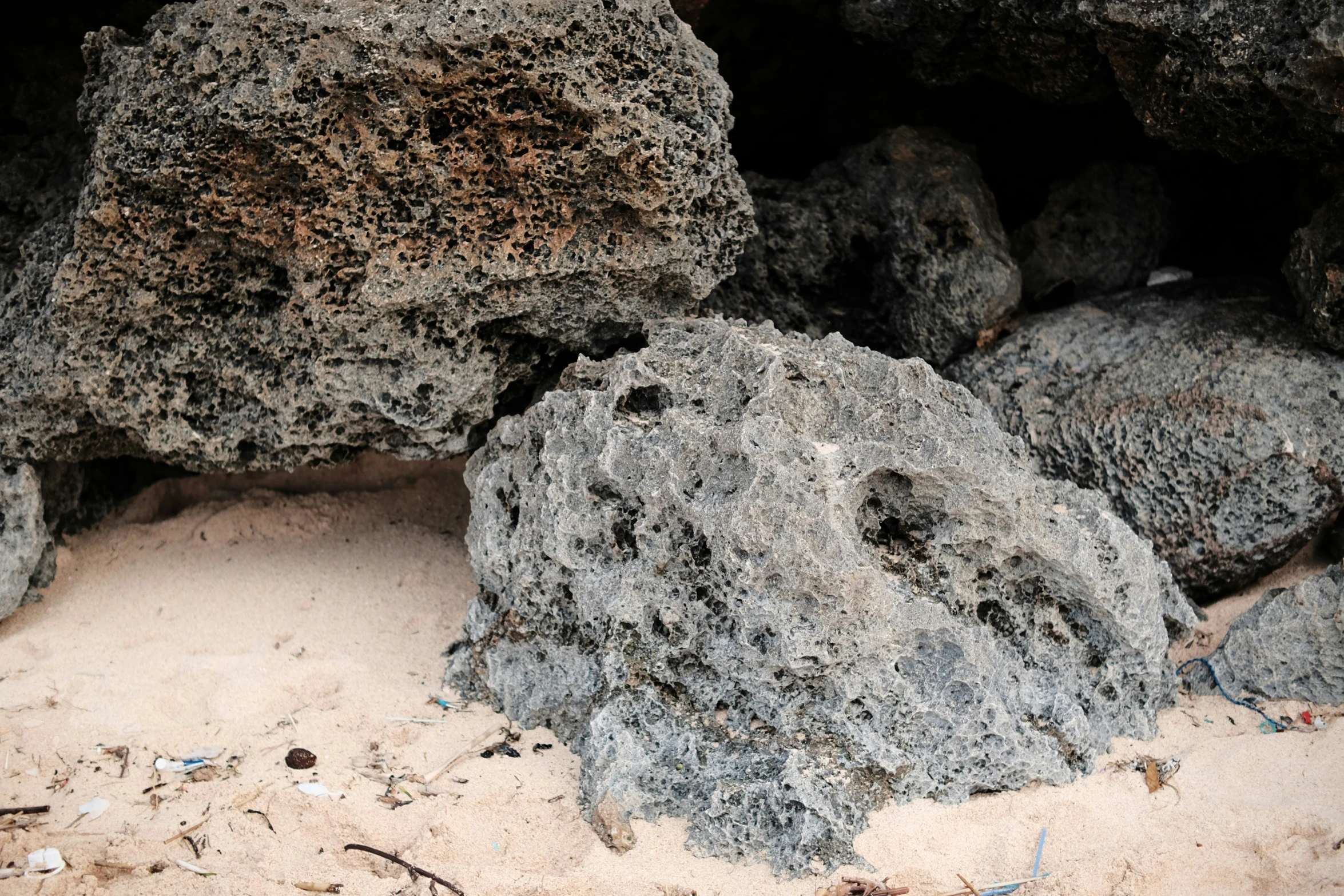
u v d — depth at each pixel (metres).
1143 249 5.29
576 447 3.65
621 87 3.70
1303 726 3.74
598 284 4.03
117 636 4.26
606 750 3.43
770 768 3.36
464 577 4.64
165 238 3.83
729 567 3.35
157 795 3.47
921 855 3.25
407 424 4.05
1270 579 4.50
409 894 3.12
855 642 3.35
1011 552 3.53
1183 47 4.03
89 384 4.03
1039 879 3.18
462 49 3.51
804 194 5.12
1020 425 4.64
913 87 5.68
